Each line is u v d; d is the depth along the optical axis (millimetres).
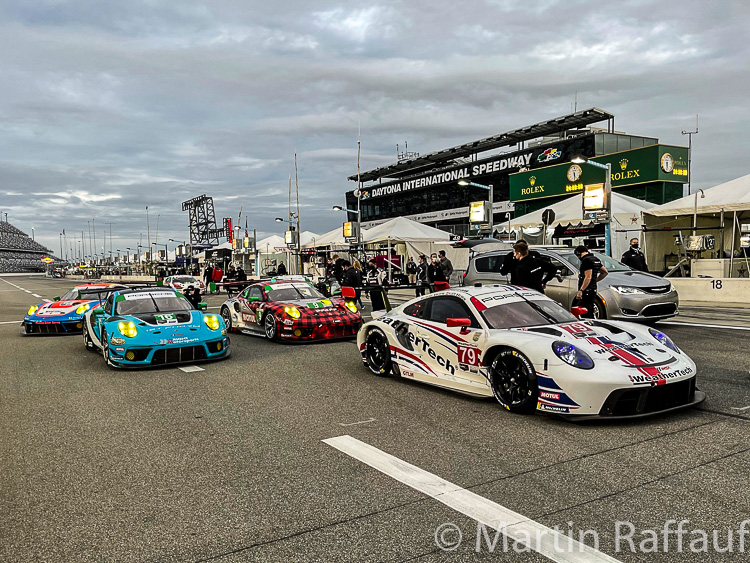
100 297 14234
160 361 8344
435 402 5922
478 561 2721
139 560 2822
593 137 37938
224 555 2852
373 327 7414
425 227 27125
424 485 3701
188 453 4480
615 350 5051
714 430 4656
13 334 13898
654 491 3486
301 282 12312
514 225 23234
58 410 6008
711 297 15766
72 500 3602
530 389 5141
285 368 8117
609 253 17031
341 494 3590
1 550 2967
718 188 17156
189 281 27484
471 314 6090
